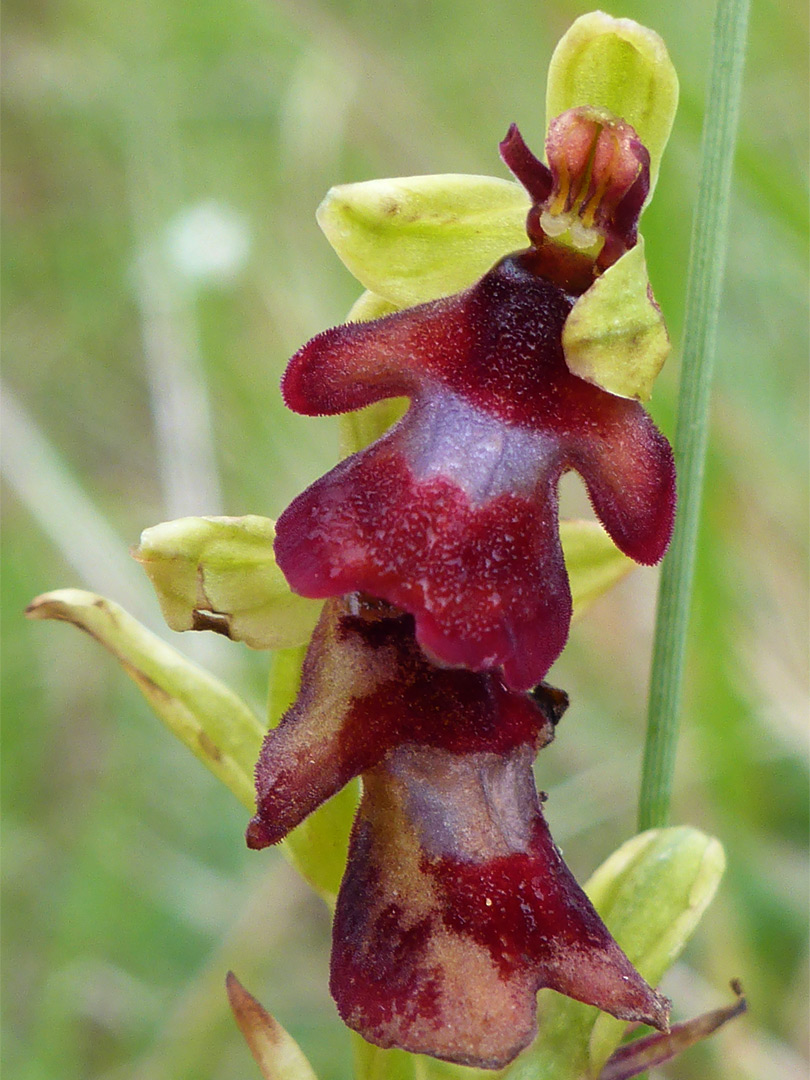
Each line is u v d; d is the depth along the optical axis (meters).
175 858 0.11
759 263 0.11
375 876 0.06
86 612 0.06
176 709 0.06
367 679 0.06
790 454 0.10
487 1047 0.05
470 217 0.06
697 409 0.07
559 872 0.06
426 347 0.06
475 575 0.05
